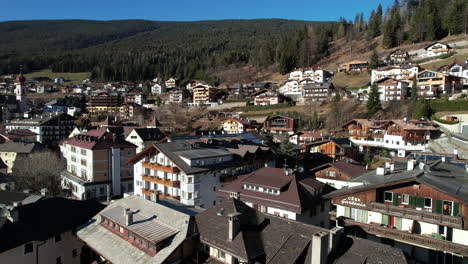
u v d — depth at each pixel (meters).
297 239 24.47
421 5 199.88
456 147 74.25
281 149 76.81
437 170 32.12
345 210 30.67
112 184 66.88
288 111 131.25
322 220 41.78
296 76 179.75
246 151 56.72
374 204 27.84
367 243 23.11
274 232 25.84
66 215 35.09
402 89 114.56
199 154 49.97
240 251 23.59
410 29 183.62
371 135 89.06
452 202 24.78
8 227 30.33
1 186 49.97
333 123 107.50
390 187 28.02
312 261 21.41
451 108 94.94
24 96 172.50
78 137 74.62
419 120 87.31
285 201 37.31
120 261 26.23
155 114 157.75
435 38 173.12
